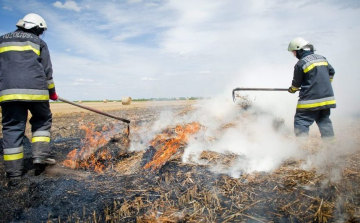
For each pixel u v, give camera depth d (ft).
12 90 10.68
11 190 9.88
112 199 9.15
